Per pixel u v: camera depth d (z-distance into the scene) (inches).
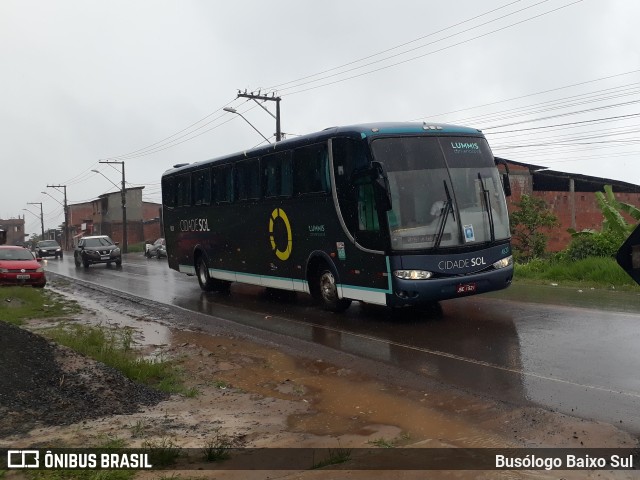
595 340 346.0
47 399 264.8
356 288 445.4
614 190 1391.5
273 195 539.5
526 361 313.1
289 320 481.1
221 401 275.9
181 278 942.4
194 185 701.9
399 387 286.2
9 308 594.6
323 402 270.2
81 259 1328.7
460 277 413.1
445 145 431.8
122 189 2313.0
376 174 400.2
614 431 215.8
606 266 626.2
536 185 1380.4
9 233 5167.3
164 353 384.2
